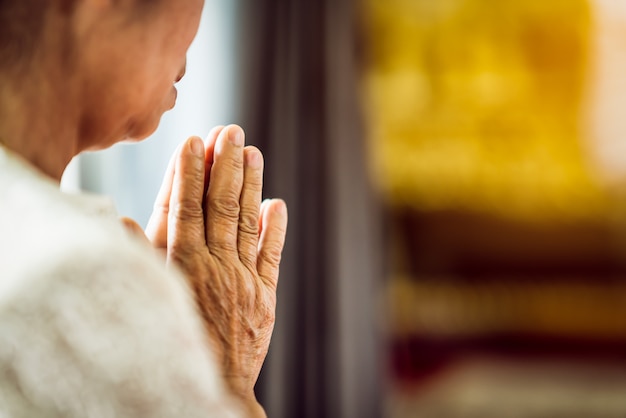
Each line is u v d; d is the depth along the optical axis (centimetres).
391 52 421
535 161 417
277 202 85
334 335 268
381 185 412
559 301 406
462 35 420
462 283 411
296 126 270
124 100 72
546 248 412
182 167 78
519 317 405
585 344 403
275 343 265
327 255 271
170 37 73
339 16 278
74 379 61
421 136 419
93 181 249
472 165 417
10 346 61
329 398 267
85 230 63
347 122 275
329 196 271
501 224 415
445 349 401
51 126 70
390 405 273
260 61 266
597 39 426
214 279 77
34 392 61
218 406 63
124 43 71
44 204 64
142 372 61
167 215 80
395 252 411
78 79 71
